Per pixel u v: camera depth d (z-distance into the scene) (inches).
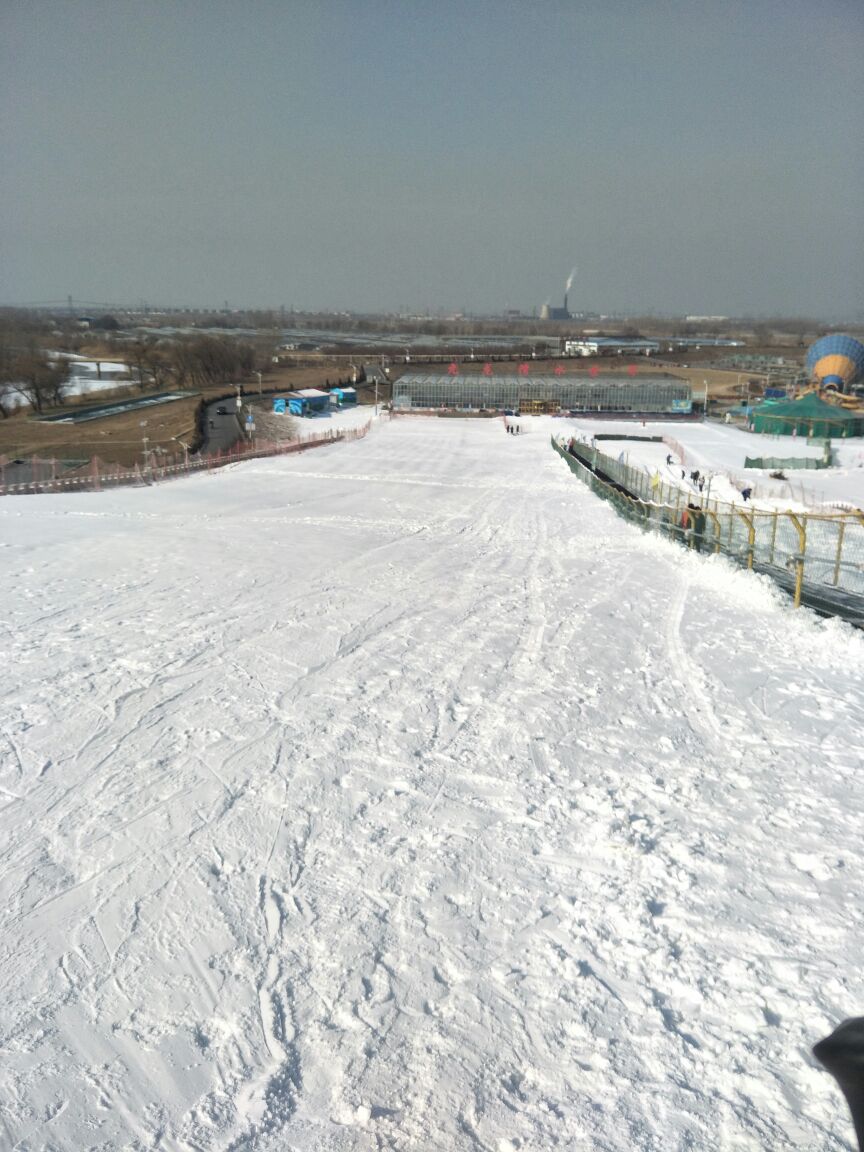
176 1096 172.6
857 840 270.1
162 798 288.7
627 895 239.5
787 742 345.7
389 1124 166.6
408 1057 182.7
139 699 374.3
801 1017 194.1
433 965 210.5
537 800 293.1
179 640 458.9
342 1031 189.5
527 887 242.8
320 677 407.2
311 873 247.8
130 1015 193.0
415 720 358.6
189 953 213.2
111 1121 166.4
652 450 2331.4
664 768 319.9
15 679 394.3
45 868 247.4
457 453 2027.6
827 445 2166.6
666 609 557.3
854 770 321.1
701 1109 169.8
